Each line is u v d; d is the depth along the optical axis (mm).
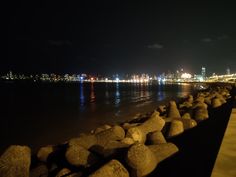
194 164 7004
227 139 7375
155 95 76688
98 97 70938
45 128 24906
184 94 79812
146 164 6199
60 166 7828
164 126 10719
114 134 8719
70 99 64625
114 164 5957
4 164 7207
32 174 7918
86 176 6320
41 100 62250
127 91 105938
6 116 34875
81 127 24750
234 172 5027
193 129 11039
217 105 18109
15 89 133375
